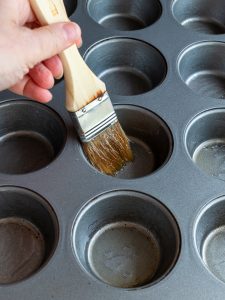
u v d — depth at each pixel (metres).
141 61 0.29
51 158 0.26
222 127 0.26
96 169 0.22
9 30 0.20
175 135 0.24
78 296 0.18
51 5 0.20
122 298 0.18
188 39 0.28
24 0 0.21
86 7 0.30
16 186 0.22
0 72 0.20
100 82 0.22
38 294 0.18
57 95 0.25
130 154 0.25
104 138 0.23
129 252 0.22
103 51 0.29
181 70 0.28
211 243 0.23
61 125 0.24
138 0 0.33
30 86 0.23
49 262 0.19
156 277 0.21
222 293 0.18
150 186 0.22
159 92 0.26
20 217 0.23
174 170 0.22
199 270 0.19
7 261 0.22
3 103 0.25
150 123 0.25
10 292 0.18
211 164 0.26
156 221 0.22
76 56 0.21
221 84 0.30
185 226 0.20
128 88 0.29
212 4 0.33
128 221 0.23
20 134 0.27
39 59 0.20
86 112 0.22
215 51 0.29
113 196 0.22
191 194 0.21
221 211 0.22
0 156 0.26
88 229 0.22
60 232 0.20
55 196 0.21
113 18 0.34
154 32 0.29
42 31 0.20
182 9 0.33
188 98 0.25
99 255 0.22
